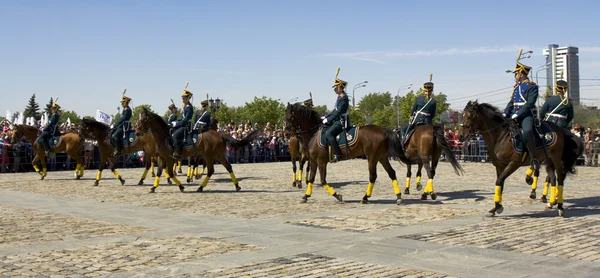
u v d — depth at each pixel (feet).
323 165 53.93
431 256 29.53
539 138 44.06
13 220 43.73
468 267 27.12
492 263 27.86
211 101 116.67
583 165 115.65
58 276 26.16
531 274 25.67
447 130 135.03
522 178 82.48
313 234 36.65
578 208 48.62
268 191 66.28
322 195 61.05
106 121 107.34
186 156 65.62
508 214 44.98
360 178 85.15
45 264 28.55
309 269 26.91
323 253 30.55
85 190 67.72
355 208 49.73
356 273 26.13
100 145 74.08
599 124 140.77
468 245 32.30
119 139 73.41
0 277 25.98
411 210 47.78
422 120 57.93
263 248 32.12
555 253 29.99
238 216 45.52
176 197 59.77
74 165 111.75
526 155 43.93
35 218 44.83
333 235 36.17
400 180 81.25
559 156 44.75
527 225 39.29
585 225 39.14
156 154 70.90
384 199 56.80
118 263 28.63
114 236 36.47
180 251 31.50
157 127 64.64
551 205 47.75
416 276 25.52
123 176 90.94
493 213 43.68
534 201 53.47
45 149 83.46
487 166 114.11
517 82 45.62
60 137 84.07
